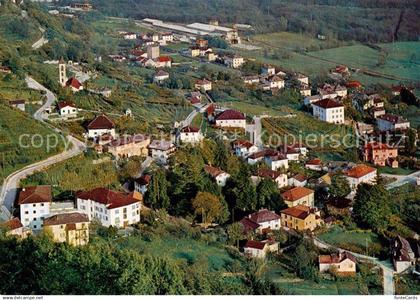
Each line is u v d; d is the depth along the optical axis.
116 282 64.88
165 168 101.44
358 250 84.00
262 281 72.06
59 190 90.44
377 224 89.81
